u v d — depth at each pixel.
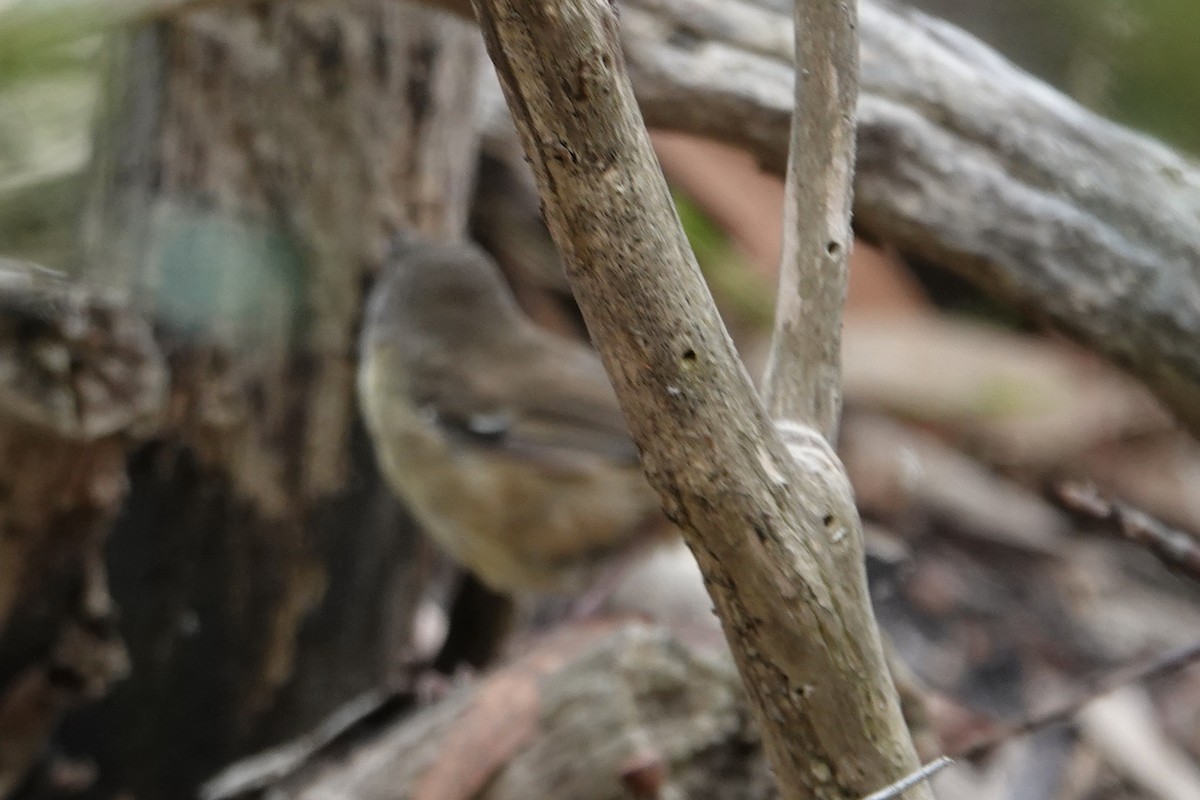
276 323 6.84
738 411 2.14
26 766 6.42
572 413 6.61
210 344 6.67
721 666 5.33
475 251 7.20
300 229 6.90
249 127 6.78
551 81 1.92
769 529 2.20
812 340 2.61
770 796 5.22
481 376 6.67
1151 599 9.03
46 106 5.66
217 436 6.74
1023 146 4.99
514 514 6.62
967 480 9.39
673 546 6.58
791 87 5.06
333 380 7.07
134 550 6.69
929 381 9.35
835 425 2.60
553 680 5.29
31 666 5.96
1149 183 4.92
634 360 2.09
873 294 9.91
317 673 7.41
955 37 5.15
